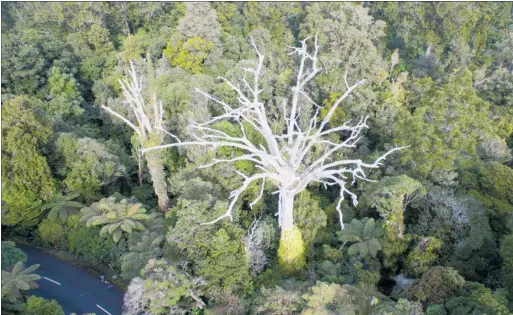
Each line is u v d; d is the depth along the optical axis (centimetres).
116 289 3072
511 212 3044
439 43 6334
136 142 3816
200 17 5141
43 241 3469
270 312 2327
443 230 2912
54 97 5050
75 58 5959
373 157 3691
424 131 3409
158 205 3822
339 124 4362
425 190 2928
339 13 5000
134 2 6838
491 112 4441
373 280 2572
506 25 7044
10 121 3300
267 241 2912
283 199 2595
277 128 3903
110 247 3203
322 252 2941
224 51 5675
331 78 4494
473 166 3416
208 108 4212
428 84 4469
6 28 6950
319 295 2294
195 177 3388
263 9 6222
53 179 3509
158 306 2333
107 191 3891
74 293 3041
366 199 3125
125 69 5062
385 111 4325
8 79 5125
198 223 2656
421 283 2350
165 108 4225
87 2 6172
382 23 5400
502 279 2523
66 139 3612
